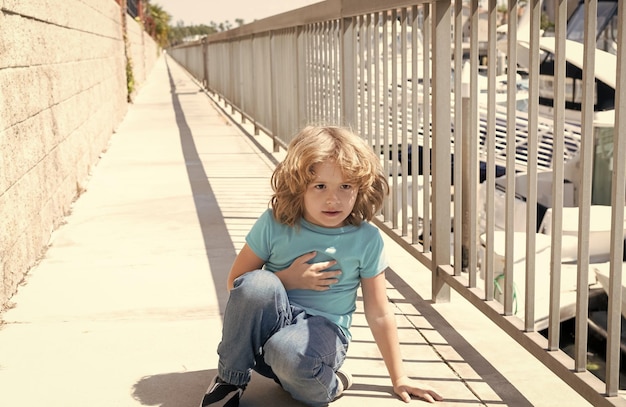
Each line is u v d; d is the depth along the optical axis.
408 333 2.93
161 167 7.43
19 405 2.34
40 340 2.89
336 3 4.86
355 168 2.01
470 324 3.02
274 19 7.63
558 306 2.27
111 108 10.53
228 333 2.10
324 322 2.13
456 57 3.12
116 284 3.60
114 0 12.67
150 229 4.76
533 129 2.40
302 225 2.16
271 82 8.12
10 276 3.44
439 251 3.25
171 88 23.08
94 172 7.18
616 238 1.91
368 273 2.21
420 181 6.12
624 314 4.91
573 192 7.88
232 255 4.09
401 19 3.71
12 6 3.80
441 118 3.15
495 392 2.39
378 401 2.30
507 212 2.61
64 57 5.73
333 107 5.46
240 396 2.24
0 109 3.43
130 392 2.41
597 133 8.04
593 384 2.05
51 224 4.68
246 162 7.70
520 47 9.21
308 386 2.10
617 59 1.85
